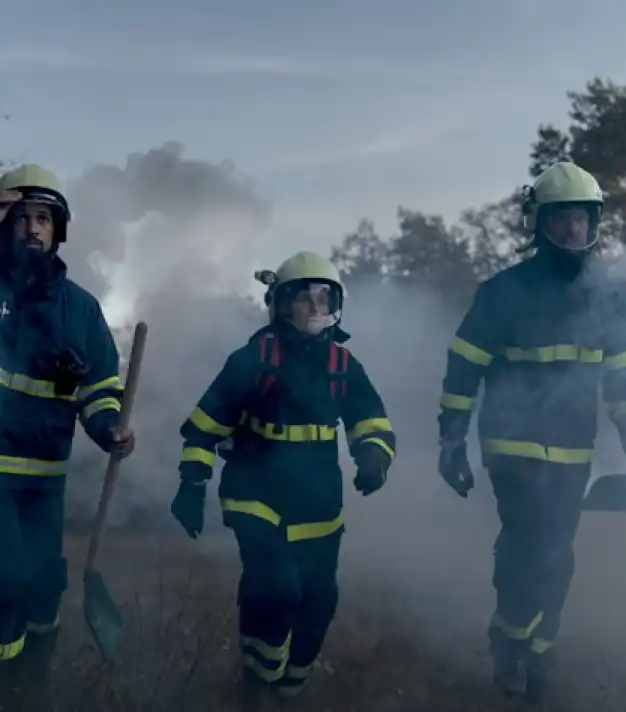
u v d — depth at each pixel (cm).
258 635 479
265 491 484
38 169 493
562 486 521
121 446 481
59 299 490
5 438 479
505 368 532
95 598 478
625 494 825
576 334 525
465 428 534
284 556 479
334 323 498
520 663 517
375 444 489
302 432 486
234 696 489
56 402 488
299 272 487
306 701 497
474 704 502
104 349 500
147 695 479
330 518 489
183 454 486
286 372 486
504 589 523
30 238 485
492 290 530
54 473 491
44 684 481
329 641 577
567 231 524
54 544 493
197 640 547
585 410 525
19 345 482
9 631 470
